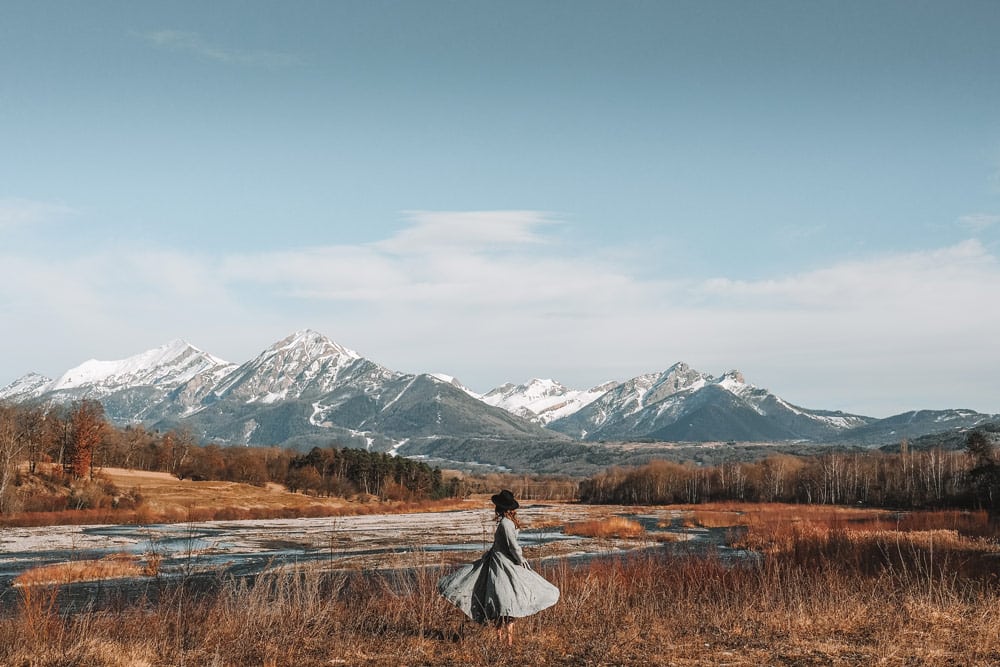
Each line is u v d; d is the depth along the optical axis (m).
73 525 73.50
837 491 135.88
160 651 11.26
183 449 155.25
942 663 9.96
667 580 16.95
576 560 30.88
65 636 11.66
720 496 153.50
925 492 116.31
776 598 14.39
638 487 162.00
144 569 31.00
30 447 114.00
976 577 19.03
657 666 9.95
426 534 57.94
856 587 15.73
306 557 38.38
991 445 107.75
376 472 159.25
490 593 11.05
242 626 12.12
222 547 47.97
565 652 10.88
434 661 10.45
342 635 12.02
